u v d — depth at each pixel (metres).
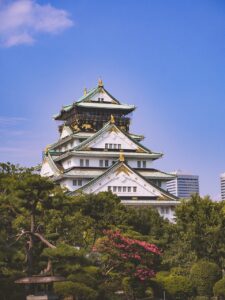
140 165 120.19
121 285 62.44
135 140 122.62
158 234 84.38
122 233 69.50
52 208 58.69
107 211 80.00
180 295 63.47
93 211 78.69
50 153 125.94
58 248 51.44
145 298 63.66
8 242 55.22
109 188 107.00
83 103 127.56
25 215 60.75
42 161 128.00
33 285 51.69
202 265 66.06
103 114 130.25
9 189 60.62
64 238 69.75
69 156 116.19
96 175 112.00
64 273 54.12
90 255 64.31
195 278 65.38
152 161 121.25
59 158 120.12
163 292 63.62
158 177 118.56
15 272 52.50
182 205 74.12
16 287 52.50
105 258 61.31
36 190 55.91
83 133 125.12
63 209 66.12
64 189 71.25
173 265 71.12
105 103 130.50
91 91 134.38
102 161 116.88
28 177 55.75
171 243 78.25
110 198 83.62
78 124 127.31
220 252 70.62
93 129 128.12
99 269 59.75
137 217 86.19
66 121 135.25
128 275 61.12
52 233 63.16
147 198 109.44
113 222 80.00
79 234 72.06
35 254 55.25
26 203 55.88
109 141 118.31
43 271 55.25
